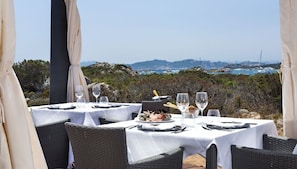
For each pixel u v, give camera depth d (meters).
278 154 1.84
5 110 1.58
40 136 3.17
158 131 2.22
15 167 1.57
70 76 5.27
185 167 3.50
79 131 2.14
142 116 2.72
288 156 1.80
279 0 2.95
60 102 5.25
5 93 1.58
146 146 2.22
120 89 5.79
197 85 5.21
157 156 2.05
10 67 1.62
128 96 5.72
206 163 2.00
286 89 2.93
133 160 2.28
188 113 2.70
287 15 2.90
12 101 1.61
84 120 3.54
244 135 2.28
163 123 2.53
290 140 2.38
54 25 5.18
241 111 4.76
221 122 2.51
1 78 1.59
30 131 1.75
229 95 4.89
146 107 4.26
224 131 2.21
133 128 2.35
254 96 4.67
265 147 2.50
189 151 2.08
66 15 5.29
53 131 3.31
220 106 4.95
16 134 1.59
